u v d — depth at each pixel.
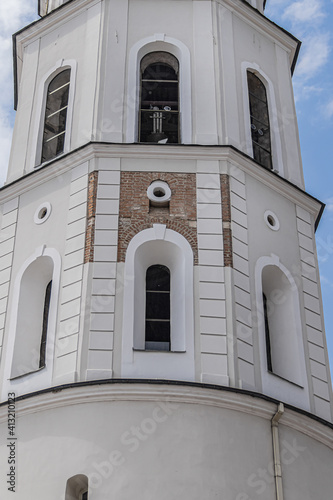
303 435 23.97
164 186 26.95
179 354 23.97
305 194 29.17
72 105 29.48
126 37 30.34
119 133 28.23
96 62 29.91
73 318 24.75
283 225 28.02
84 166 27.59
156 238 25.92
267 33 32.59
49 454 22.69
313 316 26.91
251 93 31.16
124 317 24.55
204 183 27.09
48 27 32.41
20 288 26.56
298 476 23.16
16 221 28.09
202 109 28.86
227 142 28.22
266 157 30.00
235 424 22.97
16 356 25.53
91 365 23.75
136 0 31.23
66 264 25.94
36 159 29.58
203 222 26.38
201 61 29.92
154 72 30.44
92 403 22.97
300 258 27.78
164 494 21.64
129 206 26.55
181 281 25.41
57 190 27.81
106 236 25.94
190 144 27.62
